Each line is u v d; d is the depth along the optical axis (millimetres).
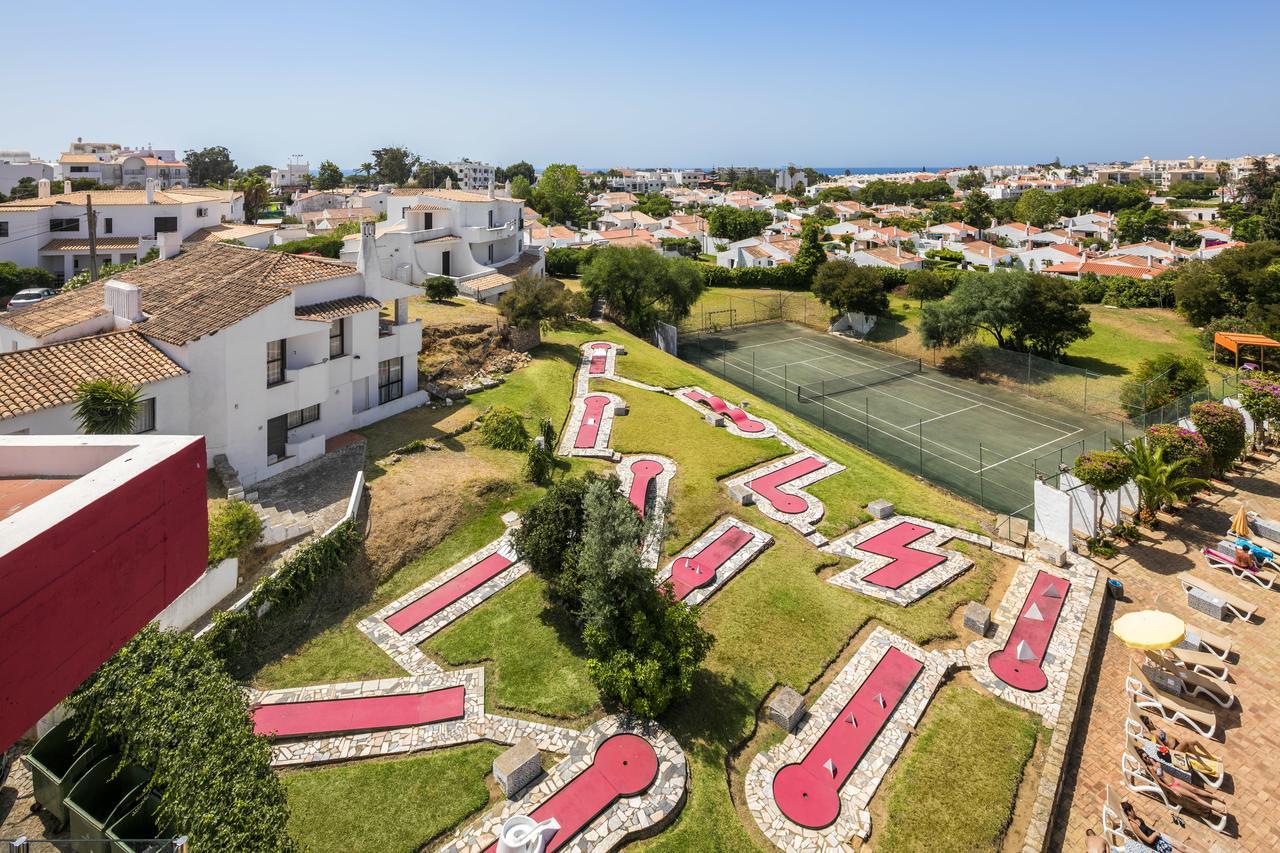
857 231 136750
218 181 165375
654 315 65062
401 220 68750
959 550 29906
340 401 33562
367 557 25047
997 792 18344
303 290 31859
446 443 34219
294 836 15695
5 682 6324
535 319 48656
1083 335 60562
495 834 16125
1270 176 151750
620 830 16312
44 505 7113
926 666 22812
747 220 134250
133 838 13320
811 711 20812
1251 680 22953
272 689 19969
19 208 62719
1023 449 44469
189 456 8953
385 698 19984
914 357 66812
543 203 130125
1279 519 33031
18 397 21484
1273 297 63969
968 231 133625
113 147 148875
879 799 18062
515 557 26766
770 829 17047
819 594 26094
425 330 45375
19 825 14719
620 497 22250
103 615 7570
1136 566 29719
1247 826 17734
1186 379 48875
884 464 40562
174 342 25547
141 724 14273
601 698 20453
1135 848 16344
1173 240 132875
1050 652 23859
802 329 77812
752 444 38812
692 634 20328
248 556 22922
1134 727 20766
